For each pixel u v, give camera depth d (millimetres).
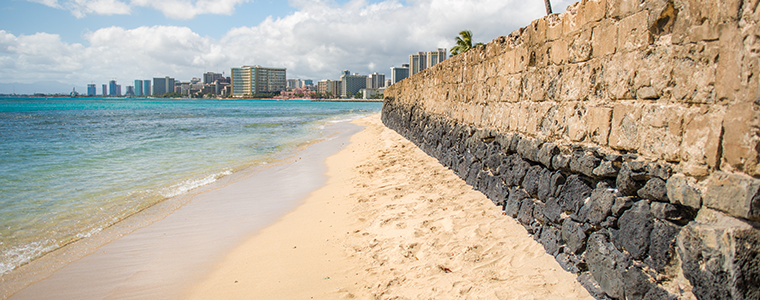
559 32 4336
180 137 20453
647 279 2873
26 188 8992
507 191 5492
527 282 3822
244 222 6719
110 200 8070
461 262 4414
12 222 6715
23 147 16031
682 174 2678
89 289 4566
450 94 9219
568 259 3857
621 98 3344
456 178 7762
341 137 20328
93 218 6969
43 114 43938
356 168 10703
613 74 3447
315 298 4137
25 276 4863
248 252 5441
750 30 2193
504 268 4152
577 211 3768
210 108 72062
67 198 8188
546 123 4555
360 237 5594
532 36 4996
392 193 7473
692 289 2533
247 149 15836
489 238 4852
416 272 4371
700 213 2539
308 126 28531
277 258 5180
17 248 5676
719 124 2402
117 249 5637
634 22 3168
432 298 3836
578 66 3986
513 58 5562
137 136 20891
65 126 27859
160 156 13852
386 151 13094
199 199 8172
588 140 3770
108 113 48375
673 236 2703
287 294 4266
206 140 19031
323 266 4848
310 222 6496
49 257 5387
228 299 4262
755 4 2162
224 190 8922
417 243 5051
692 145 2596
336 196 7938
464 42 23047
